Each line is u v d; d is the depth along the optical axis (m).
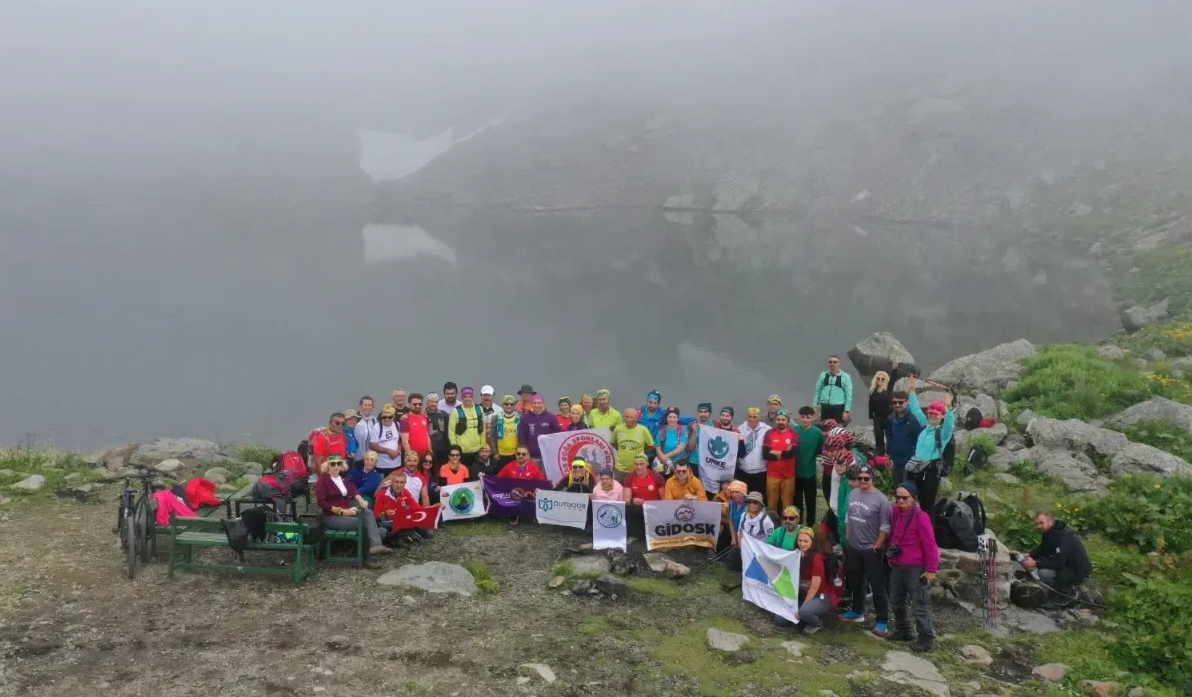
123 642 9.28
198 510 12.10
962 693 9.10
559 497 13.72
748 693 8.81
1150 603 10.85
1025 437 18.38
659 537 12.95
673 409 14.89
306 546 11.38
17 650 8.98
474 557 12.52
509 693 8.52
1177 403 19.14
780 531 11.06
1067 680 9.44
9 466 15.53
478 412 14.90
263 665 8.88
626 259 77.94
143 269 68.94
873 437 18.38
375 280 64.31
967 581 11.40
